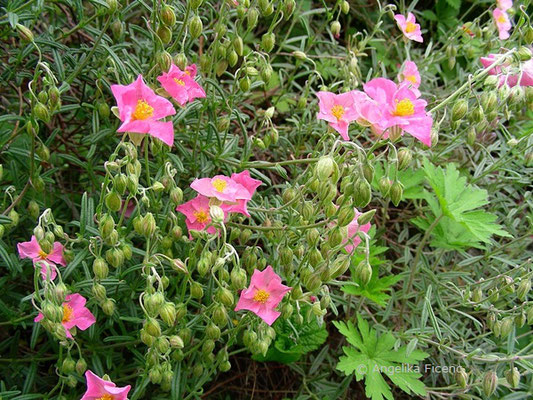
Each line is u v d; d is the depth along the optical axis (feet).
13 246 0.92
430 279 1.03
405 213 1.20
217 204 0.74
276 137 0.93
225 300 0.70
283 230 0.80
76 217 1.00
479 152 1.19
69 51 0.91
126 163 0.66
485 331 1.07
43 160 0.84
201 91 0.81
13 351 0.87
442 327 0.96
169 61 0.78
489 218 0.97
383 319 1.00
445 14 1.61
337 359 1.06
